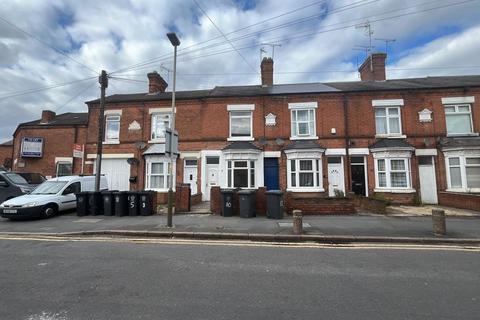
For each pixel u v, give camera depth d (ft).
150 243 26.45
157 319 12.52
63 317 12.69
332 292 15.47
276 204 37.24
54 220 37.83
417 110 56.95
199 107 62.34
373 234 28.19
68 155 69.82
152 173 60.85
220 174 59.21
